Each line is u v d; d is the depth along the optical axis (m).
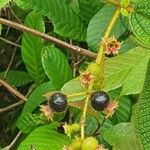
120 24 0.35
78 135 0.24
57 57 0.36
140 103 0.22
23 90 0.50
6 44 0.52
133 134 0.32
